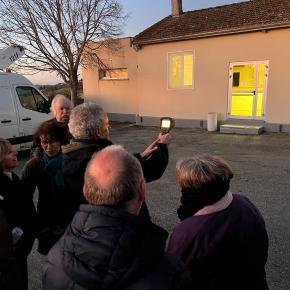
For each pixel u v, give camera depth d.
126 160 1.19
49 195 2.13
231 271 1.49
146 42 13.05
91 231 1.04
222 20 12.10
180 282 1.04
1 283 1.73
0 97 7.93
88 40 13.70
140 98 14.12
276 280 2.82
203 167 1.54
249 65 11.10
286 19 10.02
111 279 0.96
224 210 1.52
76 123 1.91
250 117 11.38
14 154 2.12
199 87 12.29
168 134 2.30
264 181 5.68
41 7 12.45
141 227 1.05
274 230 3.76
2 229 1.75
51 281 1.06
